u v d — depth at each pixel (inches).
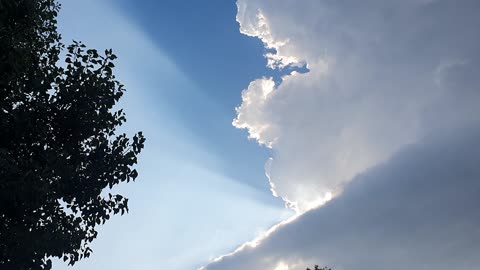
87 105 633.0
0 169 541.6
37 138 615.5
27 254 585.6
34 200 562.9
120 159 659.4
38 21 628.1
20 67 565.6
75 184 641.0
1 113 590.2
